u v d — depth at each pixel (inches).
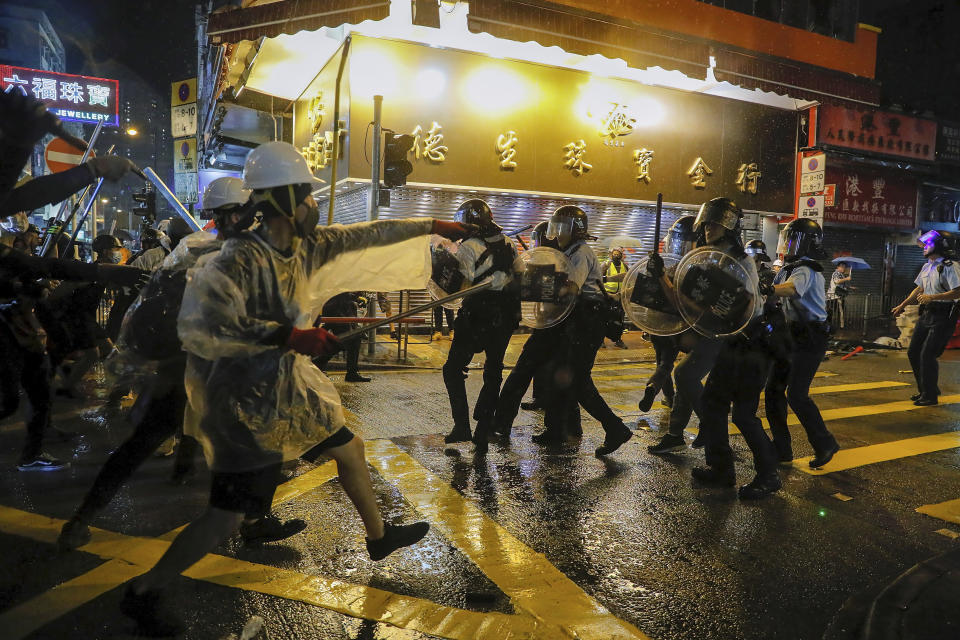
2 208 99.3
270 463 91.2
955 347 497.4
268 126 645.9
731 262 149.2
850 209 733.3
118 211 606.2
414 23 358.9
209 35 319.9
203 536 90.4
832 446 184.5
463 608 103.7
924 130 751.1
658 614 103.8
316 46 471.5
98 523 134.0
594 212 583.2
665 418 249.6
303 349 85.6
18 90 95.8
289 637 94.3
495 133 521.3
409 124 489.4
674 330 175.5
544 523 140.9
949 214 814.5
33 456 166.2
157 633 92.6
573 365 185.8
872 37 686.5
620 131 568.4
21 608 100.3
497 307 182.2
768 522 144.9
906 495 165.9
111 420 218.4
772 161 656.4
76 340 199.5
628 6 527.5
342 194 548.1
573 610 103.9
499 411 197.8
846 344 481.1
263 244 90.4
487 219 176.4
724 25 589.9
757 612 105.3
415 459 185.5
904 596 107.1
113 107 700.7
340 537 130.3
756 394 156.9
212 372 89.0
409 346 451.2
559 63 532.1
